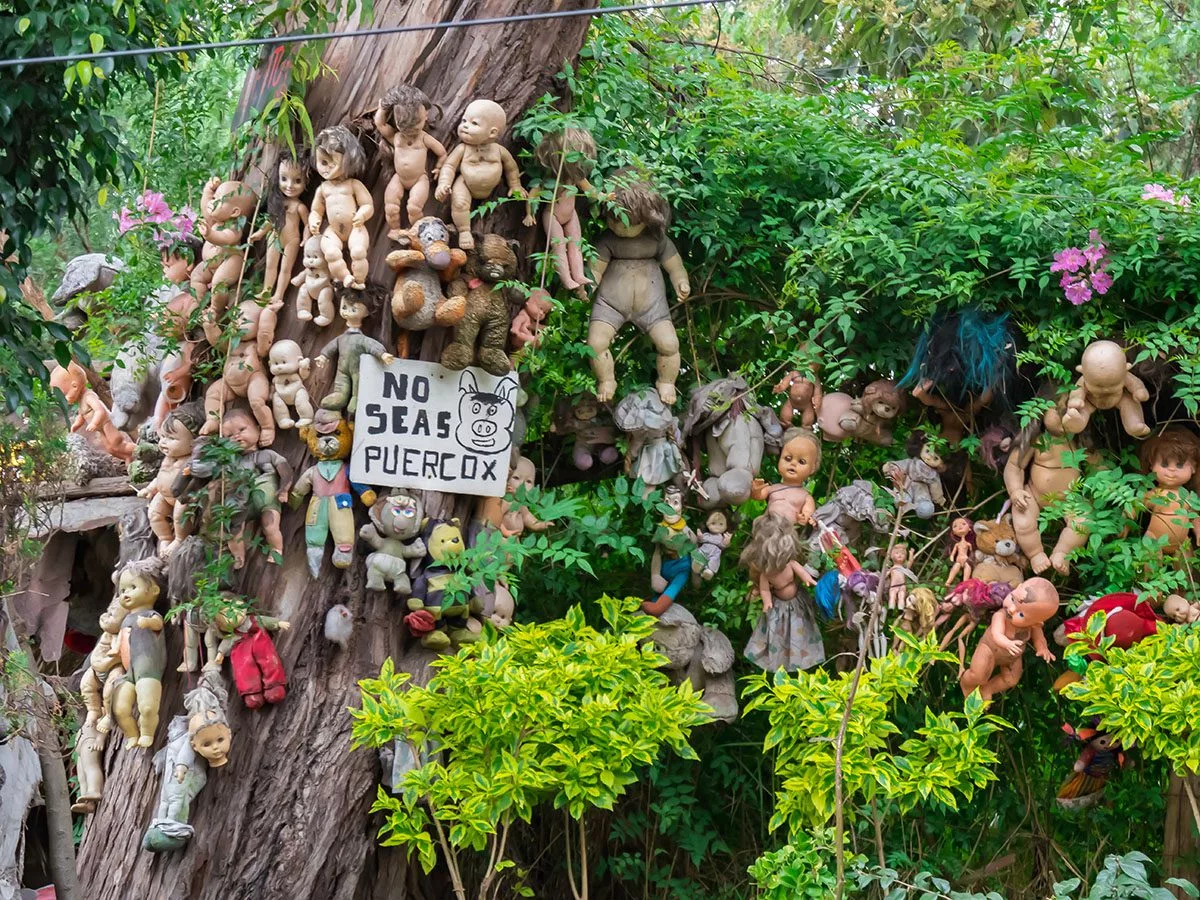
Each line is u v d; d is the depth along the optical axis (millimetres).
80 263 4980
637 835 5141
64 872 4016
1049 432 4742
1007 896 5301
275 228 4336
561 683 4031
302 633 4348
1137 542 4676
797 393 4953
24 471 4277
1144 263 4750
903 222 5070
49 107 4117
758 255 5102
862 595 4695
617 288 4836
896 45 7734
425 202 4371
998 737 5359
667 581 4906
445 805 4152
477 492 4480
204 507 4203
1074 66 6762
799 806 4066
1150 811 5371
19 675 4016
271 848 4266
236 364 4285
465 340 4375
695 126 5078
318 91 4445
